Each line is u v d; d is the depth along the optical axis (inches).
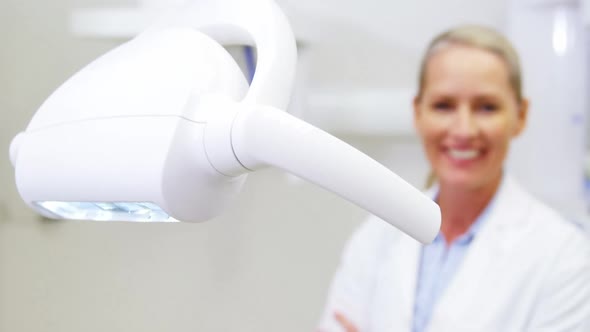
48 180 12.1
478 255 26.6
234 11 12.8
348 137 28.1
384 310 27.5
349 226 27.9
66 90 12.9
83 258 24.5
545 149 26.8
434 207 11.2
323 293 28.0
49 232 24.0
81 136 11.6
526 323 26.2
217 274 27.0
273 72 11.7
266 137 10.2
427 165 27.5
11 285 23.4
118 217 12.4
